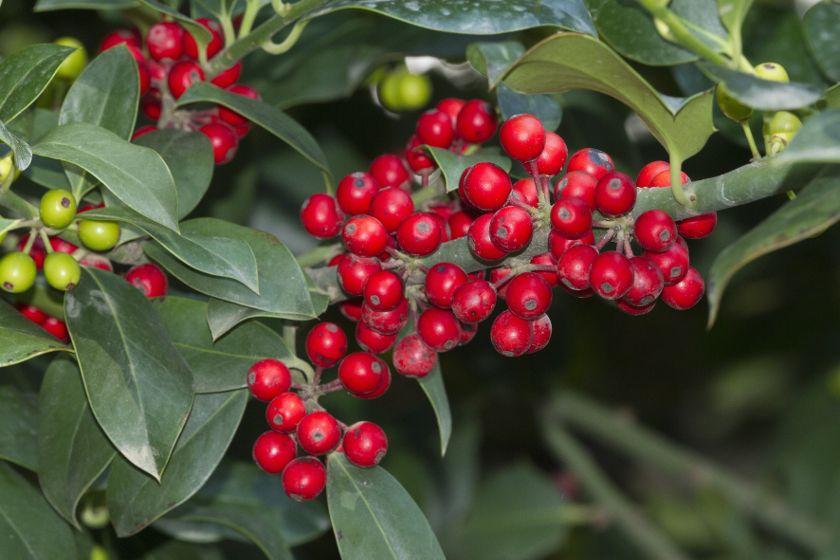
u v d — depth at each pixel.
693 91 0.46
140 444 0.38
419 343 0.40
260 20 0.50
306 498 0.40
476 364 0.66
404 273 0.40
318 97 0.52
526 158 0.38
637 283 0.37
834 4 0.41
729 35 0.39
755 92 0.36
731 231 0.68
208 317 0.40
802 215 0.35
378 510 0.40
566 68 0.38
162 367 0.39
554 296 0.64
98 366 0.39
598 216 0.38
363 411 0.67
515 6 0.40
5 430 0.43
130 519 0.40
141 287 0.42
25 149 0.37
